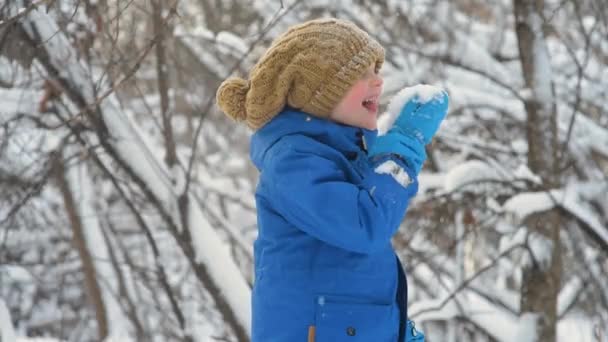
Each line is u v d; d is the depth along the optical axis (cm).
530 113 607
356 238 242
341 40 260
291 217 252
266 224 265
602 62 756
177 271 800
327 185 245
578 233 657
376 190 246
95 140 580
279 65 263
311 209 244
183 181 564
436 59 699
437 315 681
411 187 255
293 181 248
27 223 729
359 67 258
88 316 1049
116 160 549
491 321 711
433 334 792
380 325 256
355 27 267
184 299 676
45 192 940
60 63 495
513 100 746
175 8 418
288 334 254
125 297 885
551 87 604
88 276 866
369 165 260
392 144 257
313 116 263
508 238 640
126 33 583
